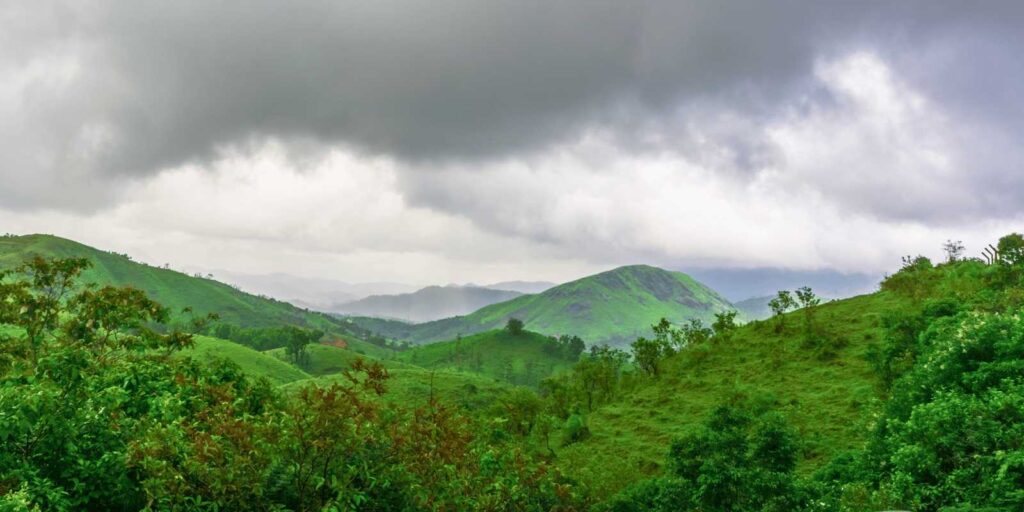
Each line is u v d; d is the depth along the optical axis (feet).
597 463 94.27
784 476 52.16
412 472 36.29
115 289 71.26
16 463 34.04
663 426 130.52
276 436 32.58
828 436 97.66
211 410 37.91
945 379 67.00
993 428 49.19
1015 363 58.80
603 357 206.28
